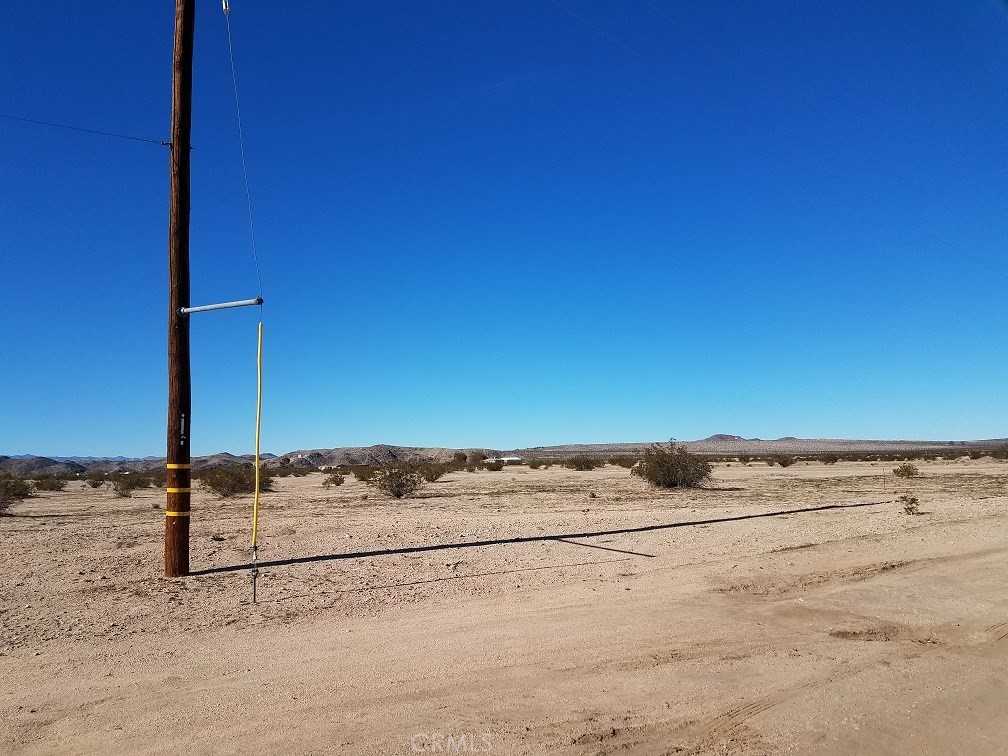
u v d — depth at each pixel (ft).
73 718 21.21
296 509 104.47
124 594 38.78
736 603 35.73
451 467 255.91
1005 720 21.42
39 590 40.04
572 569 45.73
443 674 24.94
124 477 185.47
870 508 85.76
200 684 24.07
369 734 19.84
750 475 192.75
